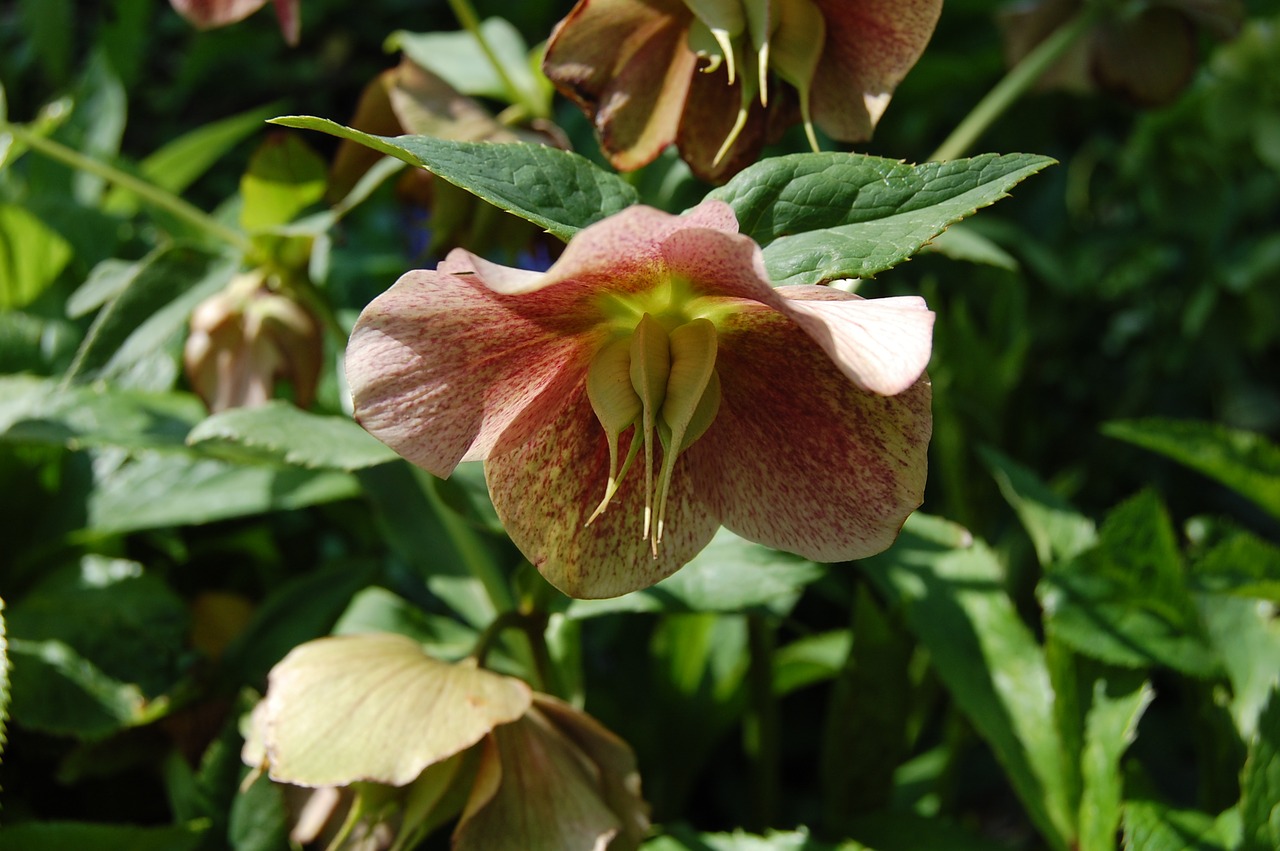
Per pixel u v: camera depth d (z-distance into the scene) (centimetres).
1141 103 37
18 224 39
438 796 28
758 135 28
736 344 25
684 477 26
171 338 37
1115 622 31
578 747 29
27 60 56
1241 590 31
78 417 33
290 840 30
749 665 34
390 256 47
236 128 45
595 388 25
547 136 32
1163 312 55
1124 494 55
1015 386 41
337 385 38
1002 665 32
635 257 24
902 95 50
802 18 27
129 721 32
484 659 29
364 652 28
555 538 26
